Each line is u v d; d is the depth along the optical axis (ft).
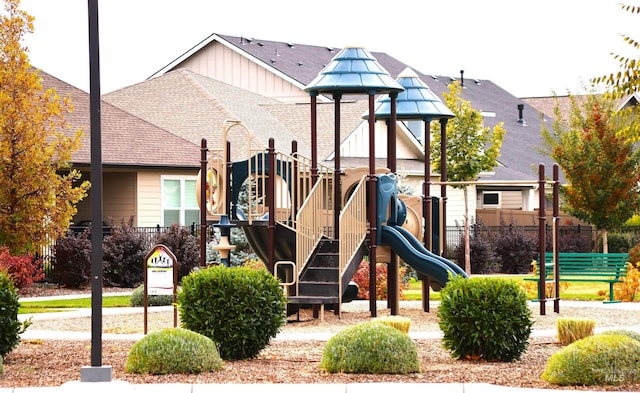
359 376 41.14
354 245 65.51
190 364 41.88
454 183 74.79
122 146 112.47
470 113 125.49
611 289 80.84
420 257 66.54
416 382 39.75
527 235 136.36
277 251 65.87
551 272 85.97
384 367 41.75
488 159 125.90
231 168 66.85
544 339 54.60
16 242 86.53
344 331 42.91
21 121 84.79
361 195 66.33
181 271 99.60
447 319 46.57
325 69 69.05
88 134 111.14
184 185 116.06
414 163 140.36
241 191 97.40
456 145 124.98
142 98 139.03
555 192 71.82
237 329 46.47
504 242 131.85
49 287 95.04
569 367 39.27
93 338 38.75
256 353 47.14
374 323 43.70
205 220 65.57
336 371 42.09
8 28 84.58
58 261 95.45
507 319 45.96
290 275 65.92
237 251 97.50
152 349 41.75
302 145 132.16
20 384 39.65
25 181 85.15
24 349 49.98
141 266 99.86
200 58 171.22
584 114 161.17
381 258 69.26
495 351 45.85
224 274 47.09
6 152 83.82
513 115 187.01
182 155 115.85
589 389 38.34
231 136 126.62
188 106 134.72
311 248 65.46
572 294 88.99
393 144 71.51
